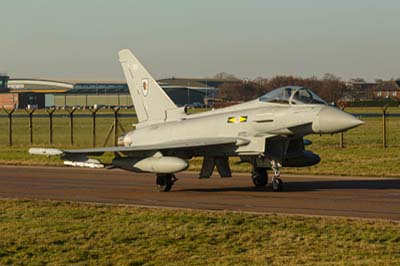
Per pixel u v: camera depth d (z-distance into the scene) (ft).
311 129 126.72
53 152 131.23
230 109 141.08
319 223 89.25
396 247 74.79
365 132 344.28
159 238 82.58
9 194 135.13
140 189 142.20
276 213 101.96
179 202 119.55
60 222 95.25
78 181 159.22
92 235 85.66
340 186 139.23
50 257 74.90
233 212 102.12
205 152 137.90
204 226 89.30
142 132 151.74
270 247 76.69
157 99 154.81
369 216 97.55
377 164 179.63
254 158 135.95
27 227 91.66
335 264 68.44
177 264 70.95
